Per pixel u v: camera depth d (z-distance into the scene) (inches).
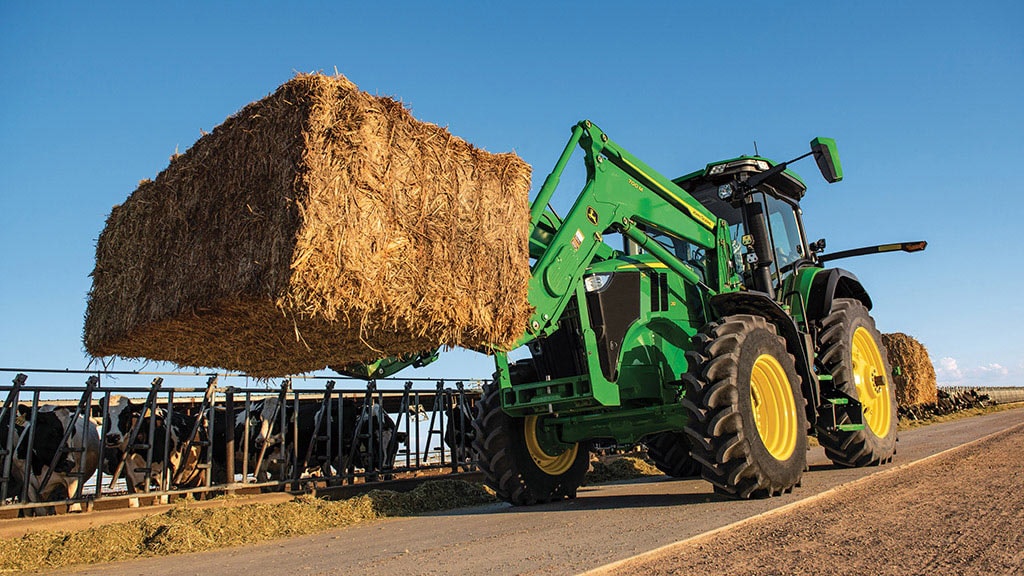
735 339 163.9
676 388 194.4
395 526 169.9
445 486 224.4
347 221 115.1
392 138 126.0
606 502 189.6
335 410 265.1
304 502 194.4
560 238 171.9
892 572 86.1
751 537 112.3
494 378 205.8
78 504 191.8
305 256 109.0
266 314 120.3
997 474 173.3
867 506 137.2
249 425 247.3
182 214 133.1
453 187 137.1
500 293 143.3
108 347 147.7
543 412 189.9
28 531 157.4
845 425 208.4
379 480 258.7
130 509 179.9
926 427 510.6
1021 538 101.9
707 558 98.3
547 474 207.6
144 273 138.6
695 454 158.9
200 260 125.3
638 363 188.2
